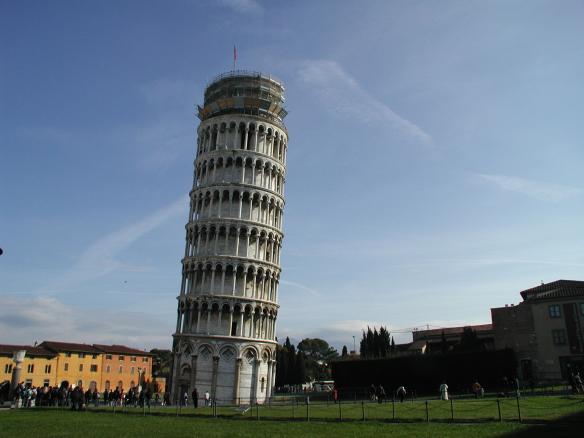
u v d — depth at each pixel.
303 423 39.75
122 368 141.88
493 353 77.62
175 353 80.12
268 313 83.00
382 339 127.38
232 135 88.81
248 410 52.38
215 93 94.25
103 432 34.47
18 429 36.00
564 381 73.12
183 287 83.88
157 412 50.81
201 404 75.00
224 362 77.56
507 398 53.72
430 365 82.44
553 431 30.39
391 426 36.31
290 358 134.00
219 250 82.44
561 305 78.75
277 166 90.31
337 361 91.94
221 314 79.69
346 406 55.38
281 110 95.19
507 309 84.94
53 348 129.12
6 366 117.88
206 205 86.31
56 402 62.62
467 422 37.03
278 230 88.19
